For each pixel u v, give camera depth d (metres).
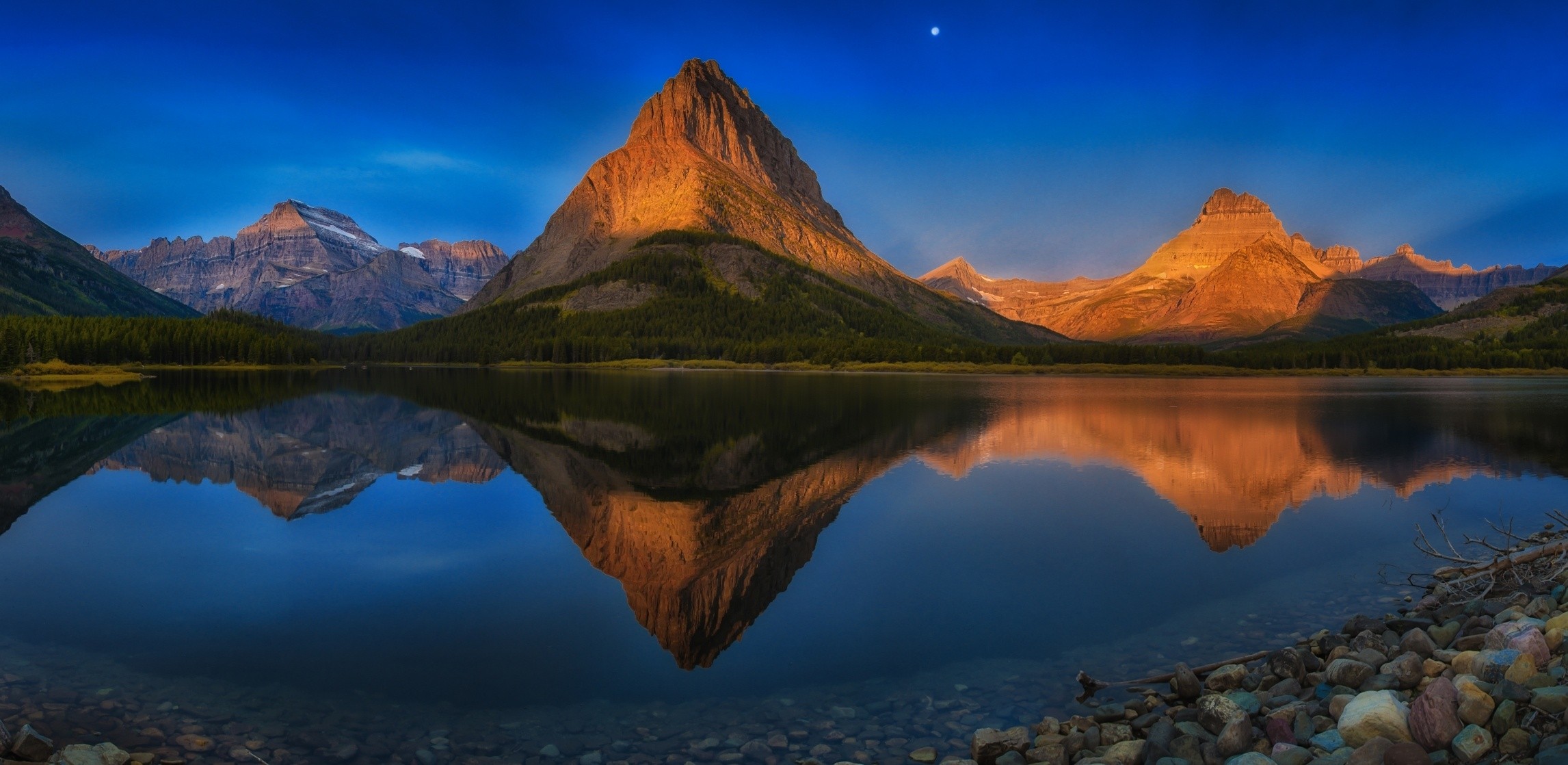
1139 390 123.44
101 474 38.72
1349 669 12.71
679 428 61.06
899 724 12.65
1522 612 14.42
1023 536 25.92
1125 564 22.50
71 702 13.05
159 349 183.00
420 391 111.38
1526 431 60.59
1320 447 50.78
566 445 50.66
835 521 28.34
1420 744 10.20
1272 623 17.17
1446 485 36.41
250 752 11.53
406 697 13.70
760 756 11.61
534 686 14.22
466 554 23.70
